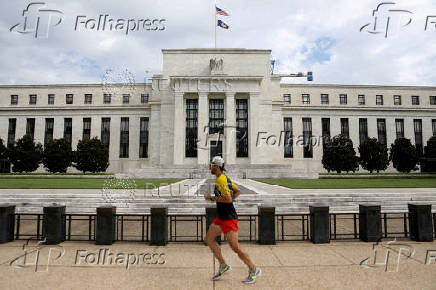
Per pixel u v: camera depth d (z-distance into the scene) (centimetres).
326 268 632
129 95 5619
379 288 521
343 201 1515
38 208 1448
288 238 934
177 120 4519
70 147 4844
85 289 519
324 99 5828
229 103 4544
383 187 2033
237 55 4944
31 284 541
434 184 2317
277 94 5116
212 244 572
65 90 5719
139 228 1091
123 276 585
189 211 1376
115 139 5428
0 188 1978
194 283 548
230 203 566
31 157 4697
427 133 5675
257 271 555
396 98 5891
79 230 1069
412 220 885
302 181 2722
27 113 5562
